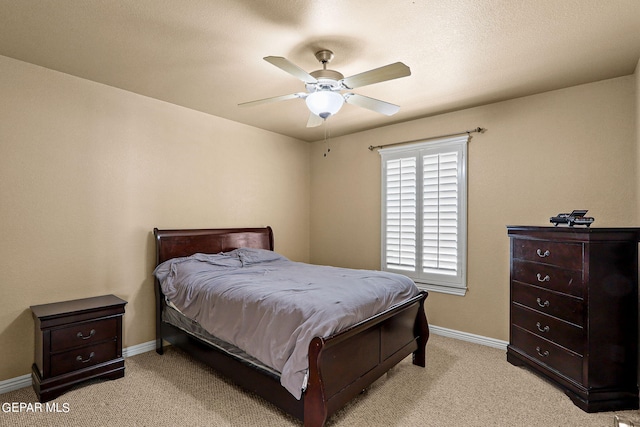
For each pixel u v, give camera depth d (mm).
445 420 2158
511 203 3309
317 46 2314
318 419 1783
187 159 3674
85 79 2914
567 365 2428
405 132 4090
